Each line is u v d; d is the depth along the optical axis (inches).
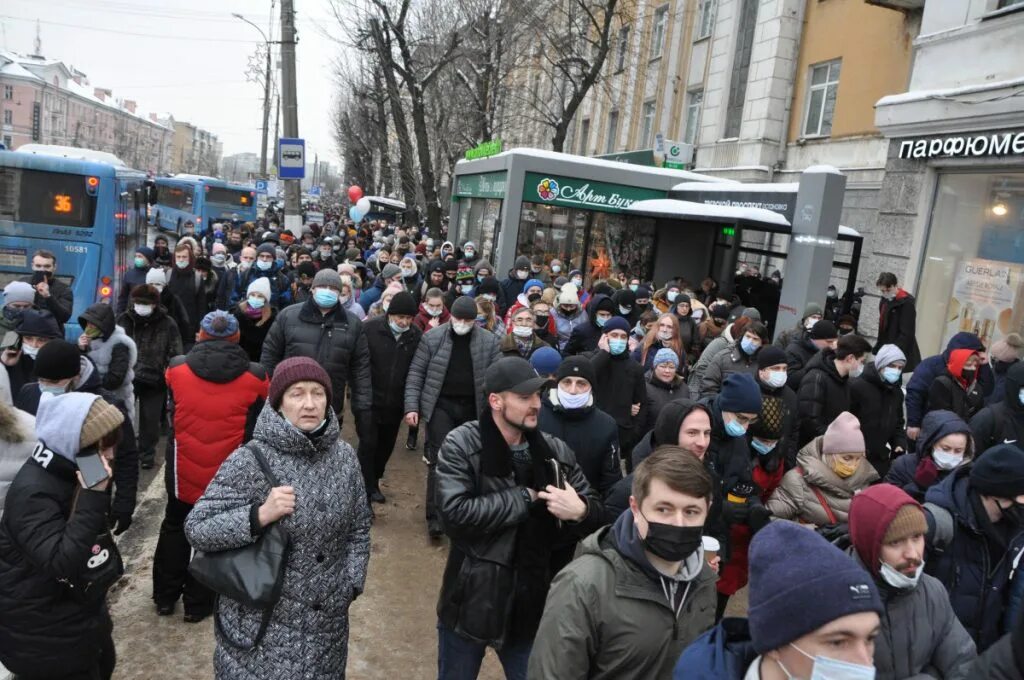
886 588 87.3
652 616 84.1
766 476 170.7
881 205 447.5
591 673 85.7
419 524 229.0
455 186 681.6
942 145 395.2
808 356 257.1
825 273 388.8
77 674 108.7
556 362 189.2
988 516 113.9
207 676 147.0
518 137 1435.8
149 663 149.4
